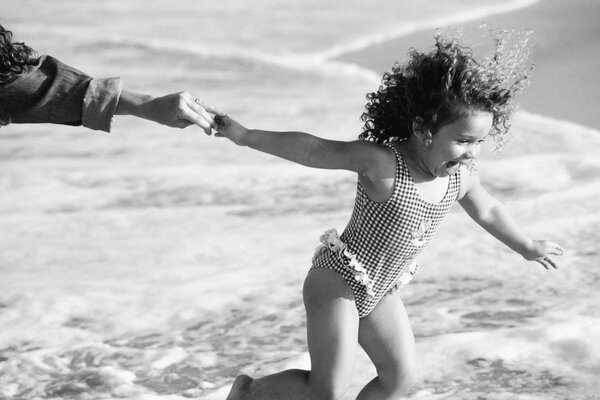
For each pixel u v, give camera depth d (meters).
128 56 23.03
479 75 5.33
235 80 20.36
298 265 9.65
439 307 8.45
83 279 9.45
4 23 27.56
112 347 7.93
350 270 5.72
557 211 11.13
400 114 5.67
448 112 5.38
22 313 8.62
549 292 8.72
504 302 8.52
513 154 13.78
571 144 14.36
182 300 8.87
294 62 22.45
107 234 10.88
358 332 5.94
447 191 5.74
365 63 22.73
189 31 26.86
